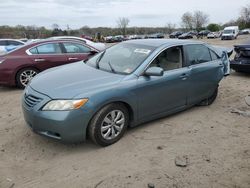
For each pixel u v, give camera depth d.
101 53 5.49
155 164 3.79
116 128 4.29
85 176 3.51
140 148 4.20
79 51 8.30
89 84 4.11
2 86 8.00
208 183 3.40
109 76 4.41
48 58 7.75
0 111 5.74
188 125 5.09
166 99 4.93
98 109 3.96
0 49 14.97
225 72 6.62
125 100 4.25
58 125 3.74
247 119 5.44
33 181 3.41
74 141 3.91
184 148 4.24
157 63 4.77
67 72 4.66
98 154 4.02
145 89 4.50
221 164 3.82
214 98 6.29
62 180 3.43
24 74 7.56
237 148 4.28
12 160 3.84
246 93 7.20
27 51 7.62
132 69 4.55
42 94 3.94
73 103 3.78
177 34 74.25
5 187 3.29
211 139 4.56
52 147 4.18
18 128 4.82
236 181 3.46
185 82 5.19
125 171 3.62
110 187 3.30
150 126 4.98
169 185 3.34
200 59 5.66
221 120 5.37
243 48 8.91
